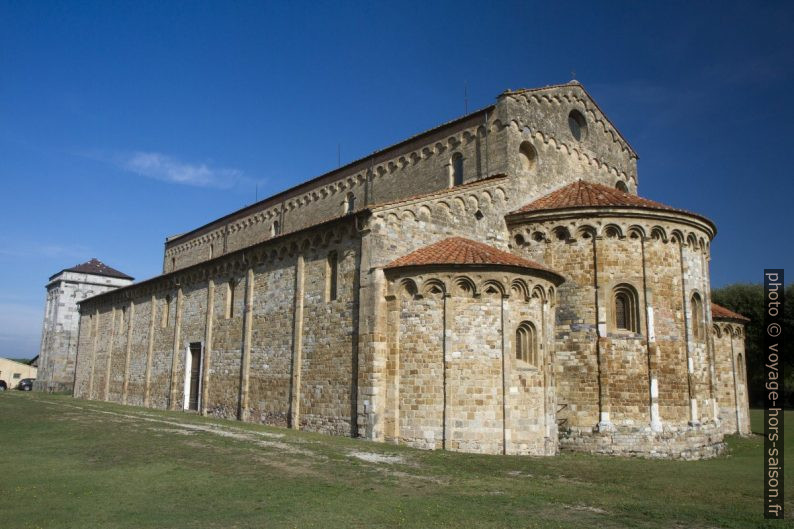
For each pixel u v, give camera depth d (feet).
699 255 95.96
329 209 134.82
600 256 90.58
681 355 89.40
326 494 47.73
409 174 116.26
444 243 89.35
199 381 123.65
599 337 88.22
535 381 81.56
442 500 46.73
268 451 66.59
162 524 39.14
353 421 83.61
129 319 158.71
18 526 38.60
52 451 67.92
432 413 78.43
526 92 105.50
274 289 104.99
